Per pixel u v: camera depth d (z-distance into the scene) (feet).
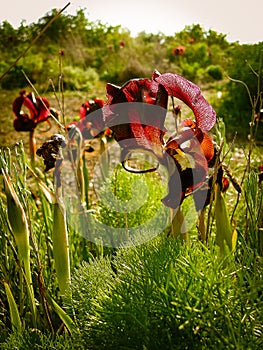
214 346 3.54
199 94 4.64
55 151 5.36
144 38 50.06
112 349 3.93
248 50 27.22
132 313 3.91
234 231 5.32
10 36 44.75
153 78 4.86
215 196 5.36
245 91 25.11
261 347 3.74
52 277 6.68
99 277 4.89
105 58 44.70
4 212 6.13
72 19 45.27
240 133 21.08
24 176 6.27
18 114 9.48
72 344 4.34
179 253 4.37
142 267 4.32
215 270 3.97
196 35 50.52
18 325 5.22
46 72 38.04
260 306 3.85
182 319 3.83
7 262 6.15
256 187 6.45
